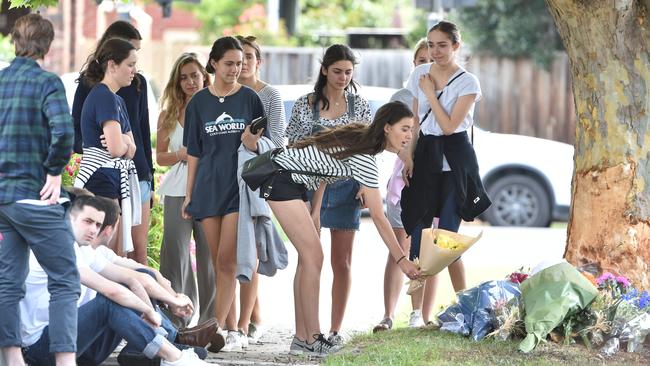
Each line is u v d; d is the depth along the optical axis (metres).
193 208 23.73
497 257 38.56
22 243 18.30
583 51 23.02
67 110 17.98
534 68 63.31
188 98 25.41
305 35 78.44
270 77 65.12
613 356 20.39
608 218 22.97
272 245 23.45
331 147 21.44
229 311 23.97
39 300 19.03
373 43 76.81
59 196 18.20
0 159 17.95
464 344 21.02
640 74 22.72
